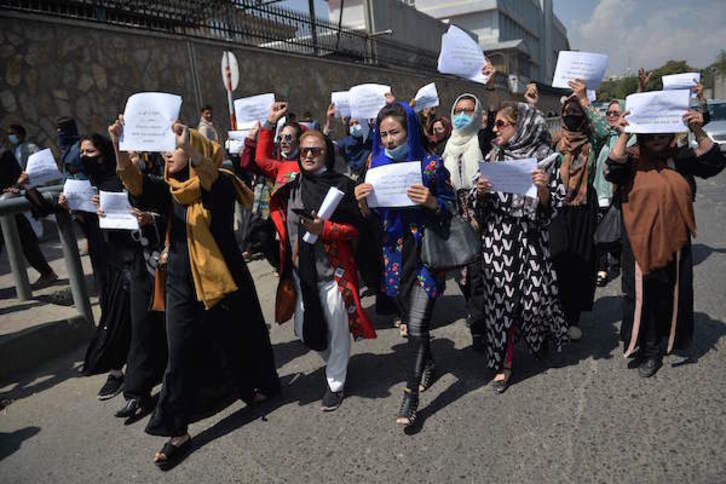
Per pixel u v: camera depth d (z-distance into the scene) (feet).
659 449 8.32
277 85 40.11
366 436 9.50
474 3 131.64
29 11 24.91
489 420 9.62
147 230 9.97
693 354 11.24
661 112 9.34
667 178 9.99
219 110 34.94
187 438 9.55
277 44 44.78
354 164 18.88
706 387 9.92
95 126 27.68
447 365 12.01
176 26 35.29
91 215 12.03
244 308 10.25
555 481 7.88
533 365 11.59
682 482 7.58
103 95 28.07
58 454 9.79
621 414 9.37
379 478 8.34
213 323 9.74
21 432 10.62
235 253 10.02
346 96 17.80
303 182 10.49
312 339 10.13
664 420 9.05
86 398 11.77
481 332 12.36
